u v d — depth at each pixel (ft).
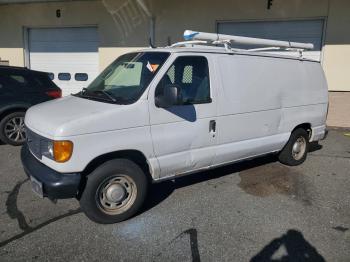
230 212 13.89
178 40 33.58
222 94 14.89
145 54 14.55
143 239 11.83
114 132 12.09
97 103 13.04
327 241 11.89
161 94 13.10
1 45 39.78
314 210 14.21
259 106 16.47
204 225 12.83
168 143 13.43
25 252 10.95
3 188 15.83
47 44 38.75
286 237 12.10
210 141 14.76
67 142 11.30
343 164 20.40
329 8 29.48
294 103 18.34
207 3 32.30
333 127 31.12
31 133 12.98
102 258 10.74
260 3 30.99
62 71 38.81
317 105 19.84
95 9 35.63
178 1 32.94
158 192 15.71
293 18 30.58
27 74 22.57
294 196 15.61
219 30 32.89
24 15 38.29
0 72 21.56
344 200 15.26
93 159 11.84
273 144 17.65
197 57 14.32
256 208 14.30
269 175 18.21
